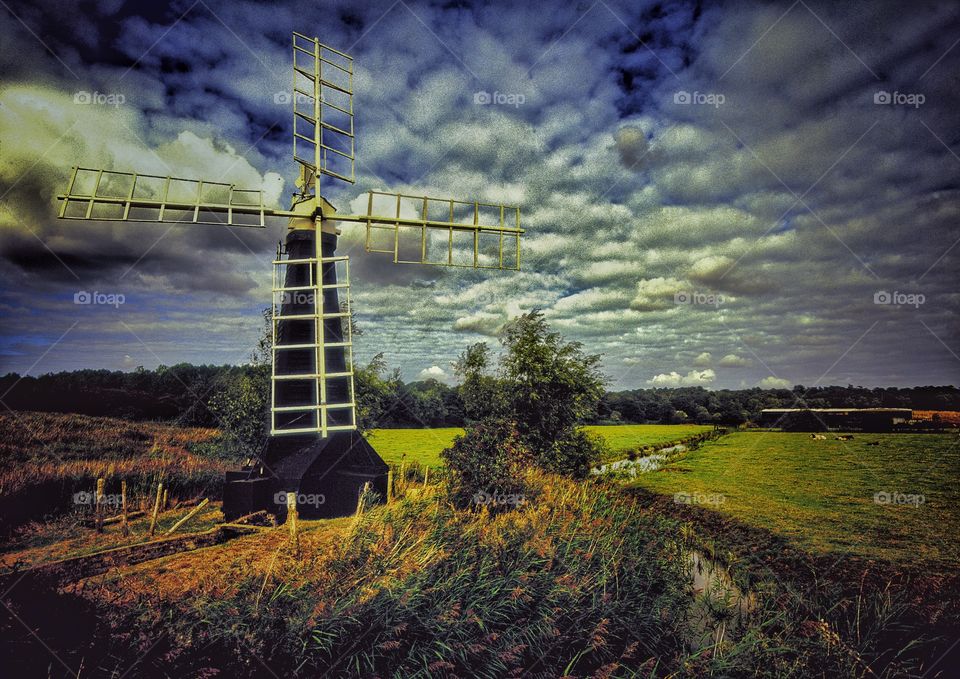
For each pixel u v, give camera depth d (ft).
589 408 57.00
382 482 42.93
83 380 111.04
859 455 76.48
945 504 49.29
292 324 45.29
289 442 43.62
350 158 51.44
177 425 98.17
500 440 42.65
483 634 26.66
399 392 117.70
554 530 36.94
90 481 51.60
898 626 27.45
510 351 56.34
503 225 56.13
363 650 22.44
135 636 19.20
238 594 23.02
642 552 39.32
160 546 33.04
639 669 27.37
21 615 19.90
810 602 31.32
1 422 73.67
